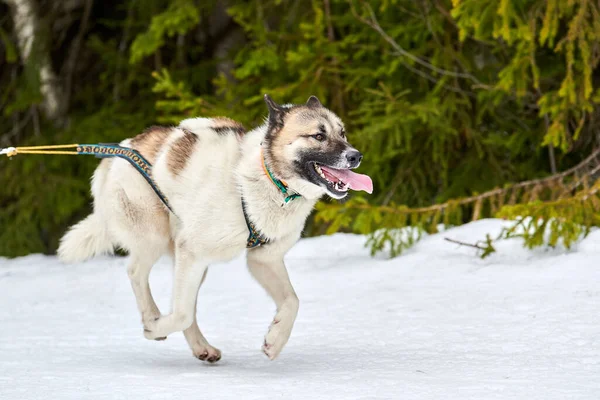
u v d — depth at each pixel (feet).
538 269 37.04
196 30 75.97
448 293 35.47
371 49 56.80
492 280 36.63
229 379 24.44
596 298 32.07
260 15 60.39
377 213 45.09
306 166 25.77
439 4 54.54
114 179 29.12
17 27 77.66
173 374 25.53
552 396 21.36
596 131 53.47
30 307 39.86
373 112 57.06
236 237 26.45
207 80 73.00
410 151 58.29
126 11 81.92
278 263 27.22
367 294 36.88
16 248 73.10
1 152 28.25
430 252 42.91
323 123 25.73
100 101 79.25
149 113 72.59
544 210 39.86
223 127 28.25
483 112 55.36
